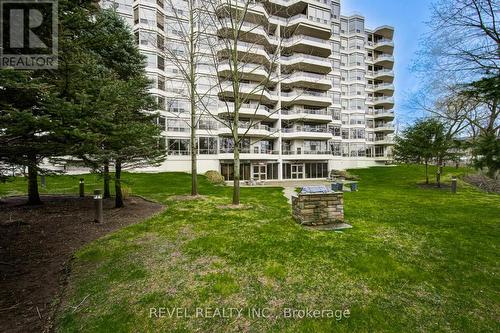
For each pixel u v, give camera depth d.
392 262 4.36
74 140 4.18
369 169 36.59
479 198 12.66
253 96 29.81
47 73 4.35
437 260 4.50
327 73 36.44
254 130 29.03
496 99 5.87
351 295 3.38
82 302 3.36
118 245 5.45
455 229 6.53
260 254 4.77
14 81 3.30
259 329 2.76
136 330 2.77
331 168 36.16
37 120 3.37
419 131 18.38
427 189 17.59
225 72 26.36
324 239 5.61
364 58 43.16
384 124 46.69
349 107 42.44
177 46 25.98
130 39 11.55
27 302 3.42
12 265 4.62
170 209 9.33
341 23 42.69
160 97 25.34
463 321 2.84
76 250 5.34
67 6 4.51
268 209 9.34
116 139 5.86
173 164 27.19
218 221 7.40
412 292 3.45
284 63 32.38
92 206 10.05
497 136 5.89
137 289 3.61
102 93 4.43
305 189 7.09
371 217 7.87
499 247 5.18
